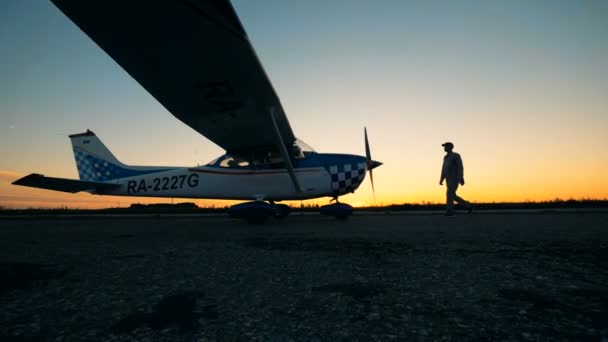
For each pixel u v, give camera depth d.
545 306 1.04
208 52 3.40
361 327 0.90
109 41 3.16
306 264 1.75
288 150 6.05
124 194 6.86
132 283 1.40
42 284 1.40
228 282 1.40
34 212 9.41
